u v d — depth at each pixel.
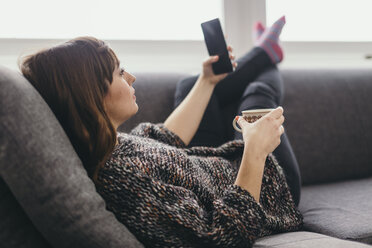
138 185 0.73
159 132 1.11
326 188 1.45
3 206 0.64
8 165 0.58
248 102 1.28
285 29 2.04
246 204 0.76
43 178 0.59
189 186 0.84
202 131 1.33
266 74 1.46
